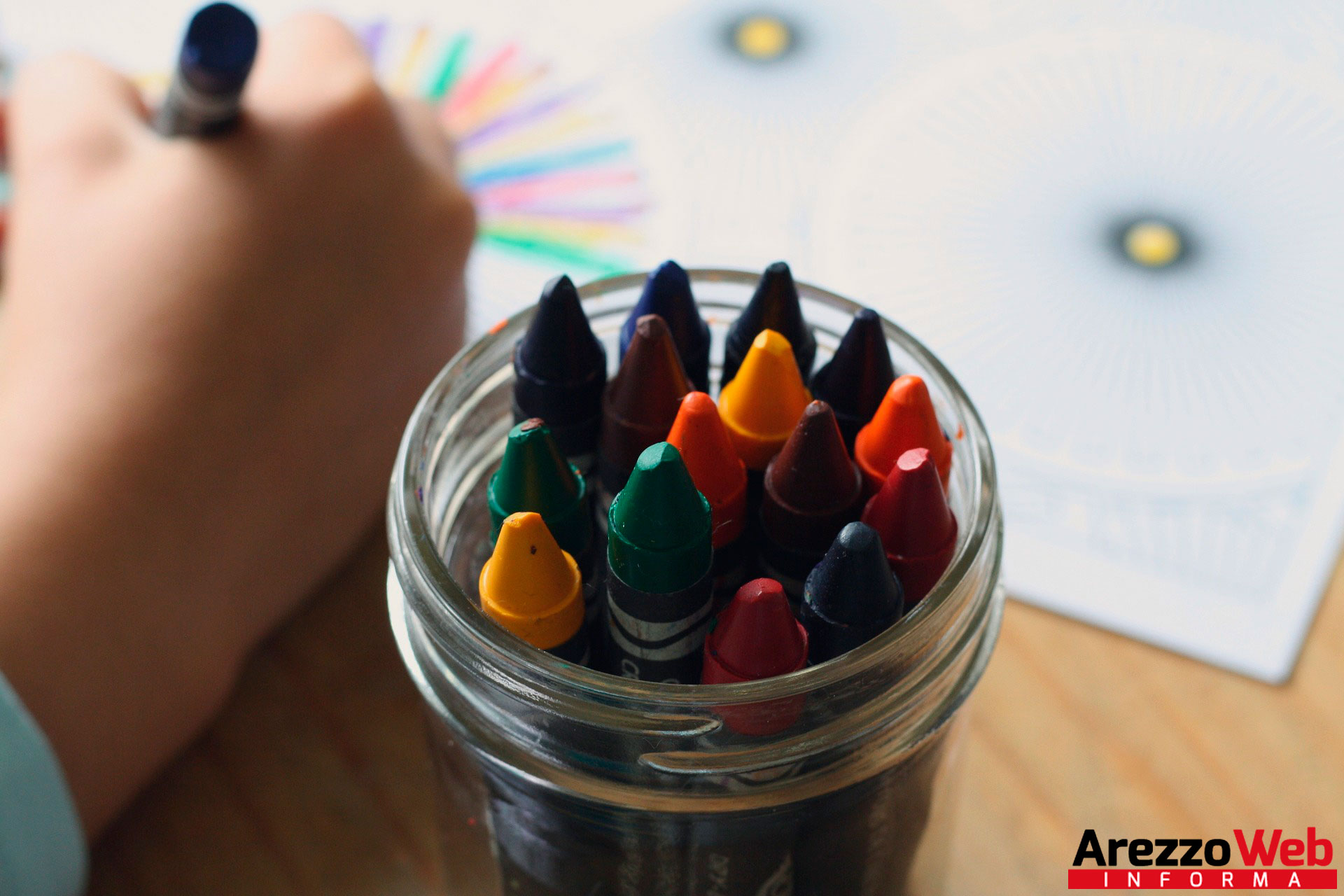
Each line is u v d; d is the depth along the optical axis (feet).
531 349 0.96
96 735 1.11
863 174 1.54
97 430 1.16
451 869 1.06
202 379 1.20
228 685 1.17
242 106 1.31
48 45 1.74
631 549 0.90
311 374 1.23
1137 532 1.22
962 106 1.63
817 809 0.92
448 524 1.01
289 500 1.21
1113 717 1.16
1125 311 1.36
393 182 1.30
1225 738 1.15
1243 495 1.24
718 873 0.94
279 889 1.11
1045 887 1.11
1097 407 1.28
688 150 1.57
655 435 0.95
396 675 1.18
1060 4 1.77
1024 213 1.48
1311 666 1.17
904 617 0.90
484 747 0.93
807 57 1.71
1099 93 1.63
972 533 0.91
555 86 1.67
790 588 0.95
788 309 0.99
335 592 1.22
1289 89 1.63
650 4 1.79
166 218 1.25
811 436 0.92
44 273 1.24
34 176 1.31
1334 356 1.31
